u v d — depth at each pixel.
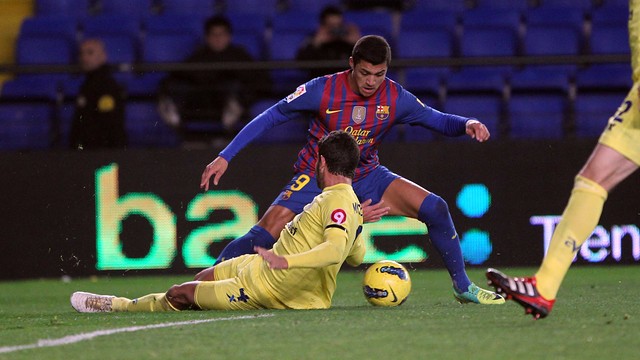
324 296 21.58
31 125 40.97
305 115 24.03
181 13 47.91
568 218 16.98
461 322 18.19
